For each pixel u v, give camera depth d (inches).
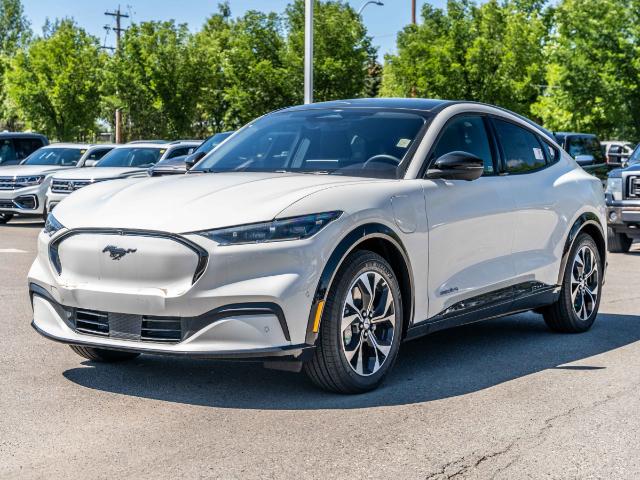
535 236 252.5
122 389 200.8
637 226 521.0
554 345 255.9
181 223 182.9
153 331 184.5
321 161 222.8
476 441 165.6
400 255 203.6
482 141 242.8
